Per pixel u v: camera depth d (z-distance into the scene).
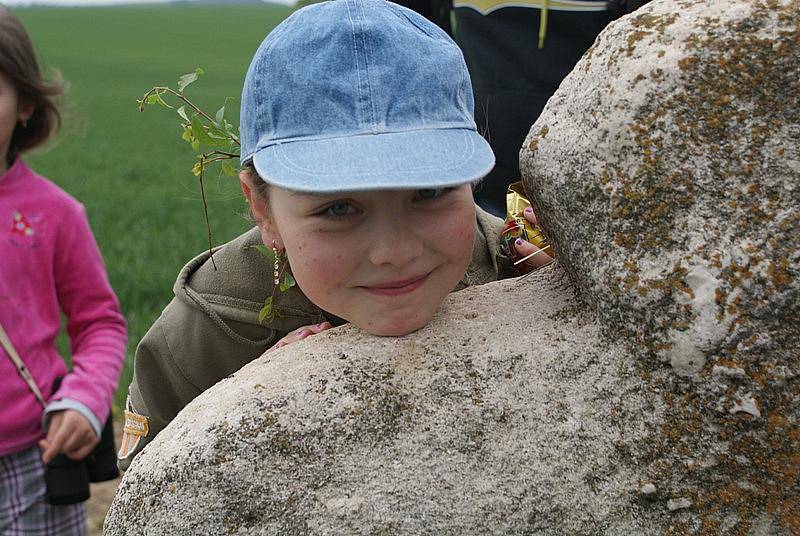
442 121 1.29
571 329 1.30
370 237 1.26
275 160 1.26
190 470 1.22
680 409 1.21
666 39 1.18
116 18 58.47
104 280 2.59
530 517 1.23
